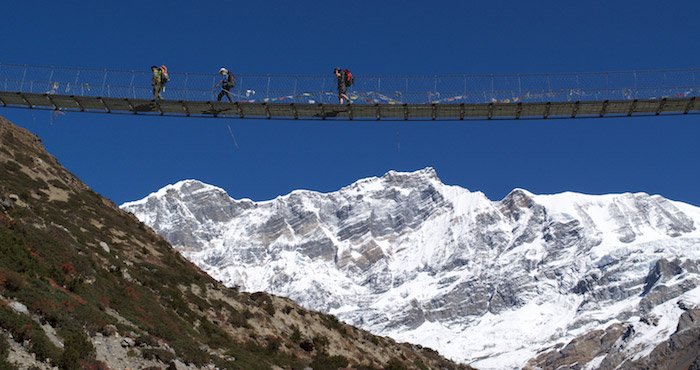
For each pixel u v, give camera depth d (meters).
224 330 73.75
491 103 54.72
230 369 58.97
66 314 49.69
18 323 44.56
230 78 55.69
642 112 55.44
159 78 55.88
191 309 73.25
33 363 42.72
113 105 56.03
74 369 44.44
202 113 56.22
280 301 89.25
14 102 56.25
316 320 91.38
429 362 105.94
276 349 75.62
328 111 55.53
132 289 65.75
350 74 56.03
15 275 50.19
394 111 55.44
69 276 58.59
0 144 92.12
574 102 54.72
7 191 75.88
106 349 49.56
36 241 61.34
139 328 57.06
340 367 80.62
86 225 80.75
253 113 55.94
